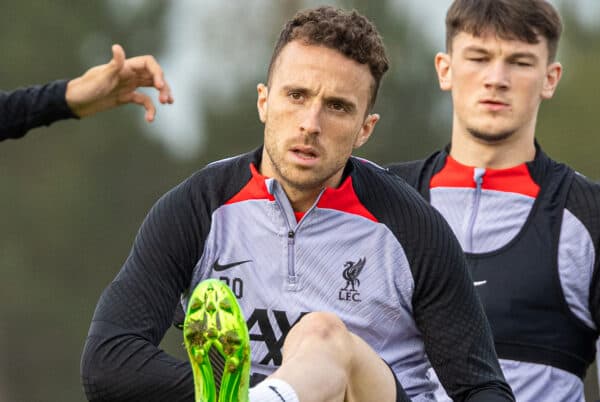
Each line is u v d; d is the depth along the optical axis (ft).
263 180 47.67
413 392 48.32
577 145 270.46
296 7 303.27
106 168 273.13
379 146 280.92
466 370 47.06
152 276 46.73
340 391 43.62
